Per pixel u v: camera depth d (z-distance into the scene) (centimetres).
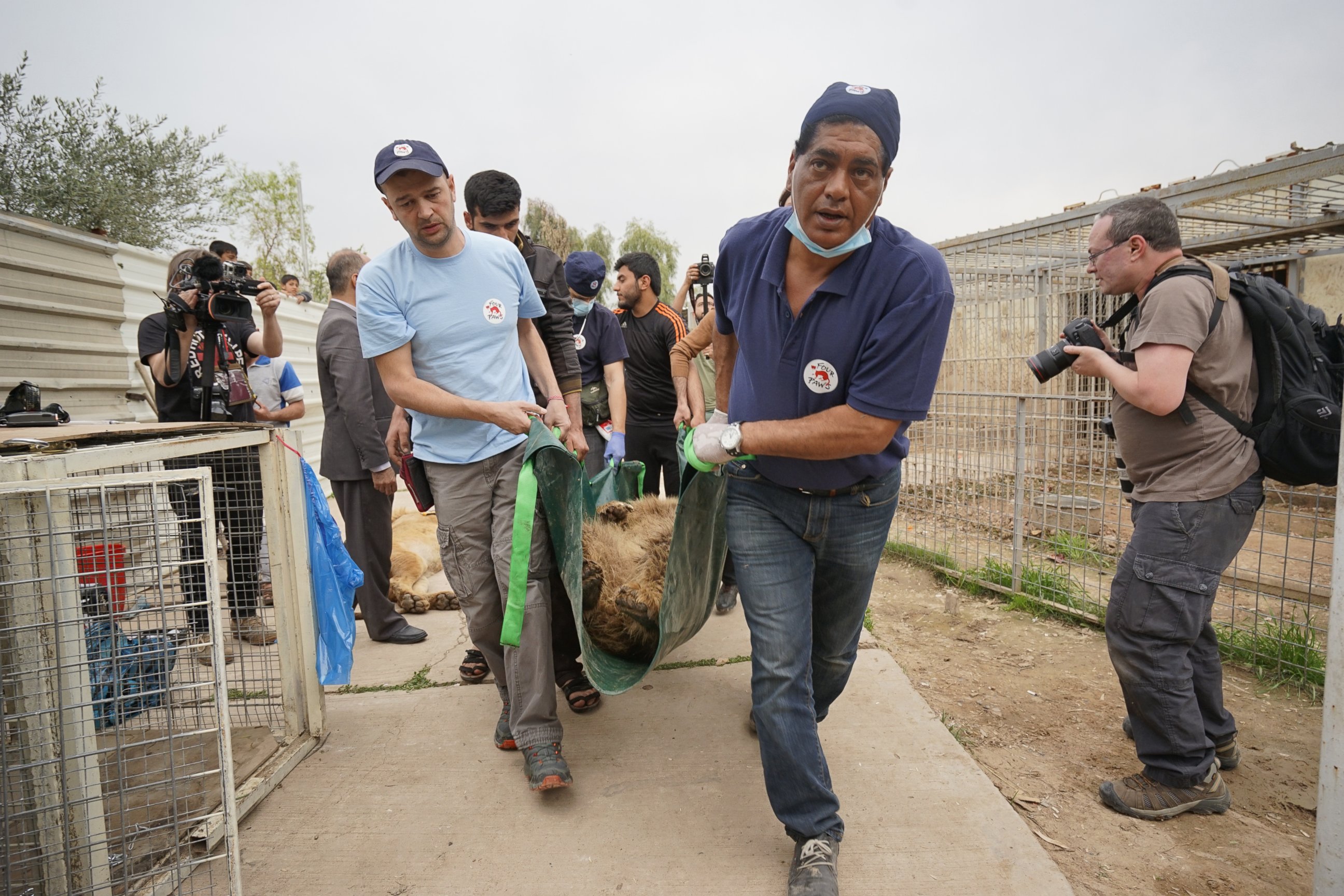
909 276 193
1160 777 266
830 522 227
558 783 264
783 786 223
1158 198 471
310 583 310
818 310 203
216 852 246
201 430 281
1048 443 605
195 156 1023
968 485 611
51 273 491
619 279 463
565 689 338
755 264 220
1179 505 257
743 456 216
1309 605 379
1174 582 256
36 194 827
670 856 241
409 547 567
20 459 185
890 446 224
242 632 341
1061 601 457
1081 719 329
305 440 970
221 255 521
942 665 387
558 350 363
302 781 288
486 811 268
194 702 242
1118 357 272
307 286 2041
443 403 266
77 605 190
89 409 531
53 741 189
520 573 261
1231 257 936
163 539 231
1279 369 250
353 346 397
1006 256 724
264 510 299
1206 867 238
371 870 239
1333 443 246
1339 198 621
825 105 183
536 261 359
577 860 241
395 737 320
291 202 2256
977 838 244
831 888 213
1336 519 178
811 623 236
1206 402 254
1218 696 286
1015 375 761
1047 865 232
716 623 435
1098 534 595
